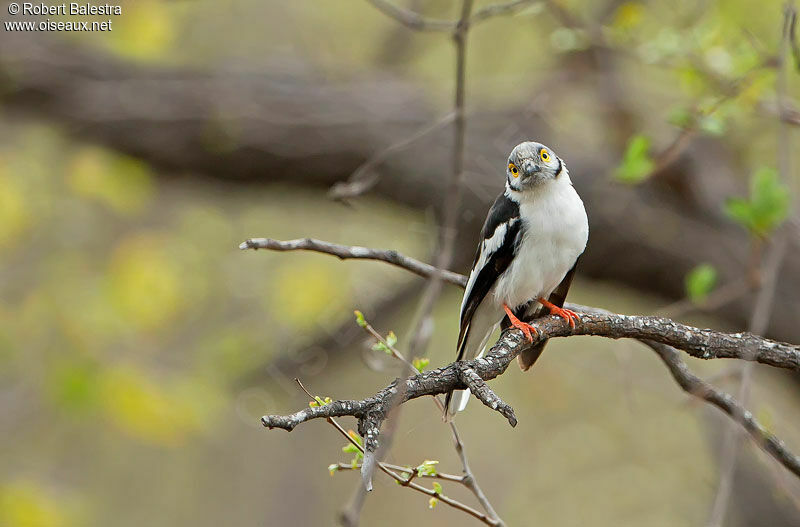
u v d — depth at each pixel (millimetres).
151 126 12281
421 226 12789
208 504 19891
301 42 16672
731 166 12375
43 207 14922
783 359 6711
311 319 14711
